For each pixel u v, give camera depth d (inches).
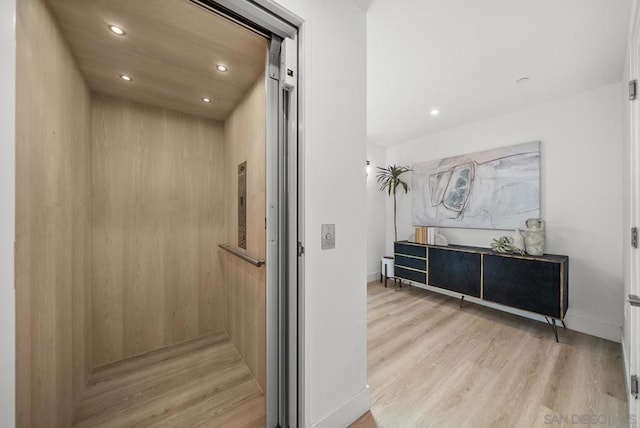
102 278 73.8
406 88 92.7
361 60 55.2
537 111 106.0
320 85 47.6
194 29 49.5
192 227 90.2
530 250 98.5
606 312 90.2
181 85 70.3
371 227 165.5
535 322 103.5
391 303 126.3
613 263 89.0
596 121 92.3
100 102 73.4
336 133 50.5
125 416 55.6
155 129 82.8
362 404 55.0
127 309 78.0
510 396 61.1
